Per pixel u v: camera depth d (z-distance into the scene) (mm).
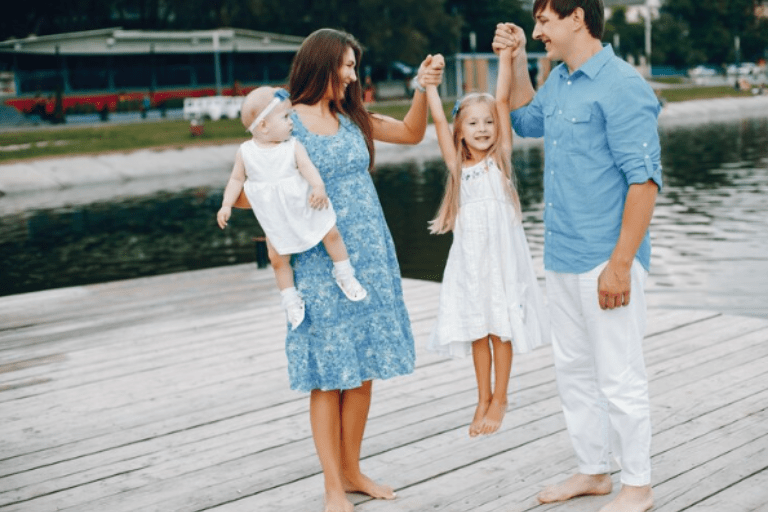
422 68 3242
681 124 36156
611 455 3533
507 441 3729
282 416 4215
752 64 79625
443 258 11148
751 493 3113
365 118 3189
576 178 2855
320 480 3465
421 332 5676
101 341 5797
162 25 49500
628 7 79750
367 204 3098
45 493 3459
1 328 6273
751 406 3959
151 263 11844
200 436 4004
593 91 2785
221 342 5629
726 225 12109
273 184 2924
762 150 23688
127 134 30125
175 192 20484
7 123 36656
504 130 3180
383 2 46250
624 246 2762
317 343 3043
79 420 4289
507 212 3178
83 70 39250
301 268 3045
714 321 5516
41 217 16828
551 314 3096
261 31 47875
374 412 4191
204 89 42438
